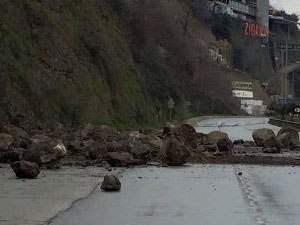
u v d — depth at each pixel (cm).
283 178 1670
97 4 5834
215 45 14988
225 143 2577
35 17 3975
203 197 1285
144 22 7512
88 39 4862
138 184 1489
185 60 10012
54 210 1070
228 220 1013
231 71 15700
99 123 4172
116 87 5134
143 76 6875
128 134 2809
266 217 1046
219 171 1847
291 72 17450
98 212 1072
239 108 14462
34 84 3381
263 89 16888
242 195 1322
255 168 1964
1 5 3509
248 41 17525
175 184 1503
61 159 1889
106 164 1962
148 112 6062
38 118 3247
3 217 987
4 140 2028
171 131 2802
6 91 2981
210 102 11844
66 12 4747
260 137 3186
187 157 2075
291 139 3092
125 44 6359
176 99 8362
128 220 1003
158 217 1036
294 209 1138
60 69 4000
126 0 7181
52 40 4097
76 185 1420
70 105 3797
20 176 1542
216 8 16488
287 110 10269
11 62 3225
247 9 18225
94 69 4738
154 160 2170
